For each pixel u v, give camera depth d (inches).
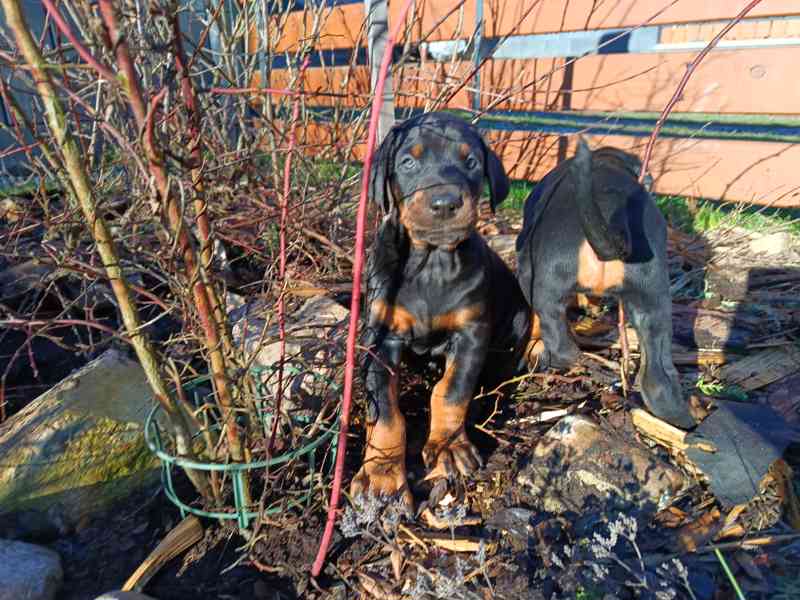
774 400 103.0
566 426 92.2
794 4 171.2
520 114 219.5
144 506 89.5
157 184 64.1
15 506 84.0
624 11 190.1
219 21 131.3
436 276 90.7
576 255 94.0
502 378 114.0
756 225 174.2
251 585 76.7
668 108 106.5
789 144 178.1
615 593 71.5
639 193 95.1
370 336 93.0
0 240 137.3
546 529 80.7
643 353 95.3
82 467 87.9
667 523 81.3
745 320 129.3
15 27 54.0
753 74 180.1
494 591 72.9
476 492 89.0
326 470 92.8
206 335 74.7
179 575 78.3
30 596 73.9
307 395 101.8
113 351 103.6
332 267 143.2
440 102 150.1
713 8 180.1
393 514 82.7
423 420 105.9
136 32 98.1
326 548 74.4
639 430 95.1
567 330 101.1
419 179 85.0
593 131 216.7
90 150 109.0
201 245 71.2
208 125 133.6
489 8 204.7
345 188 147.3
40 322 75.2
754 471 84.9
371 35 134.0
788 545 77.4
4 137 176.7
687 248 161.9
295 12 197.6
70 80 100.1
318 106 187.6
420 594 70.6
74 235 120.6
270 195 141.9
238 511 80.8
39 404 92.4
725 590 72.3
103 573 79.8
